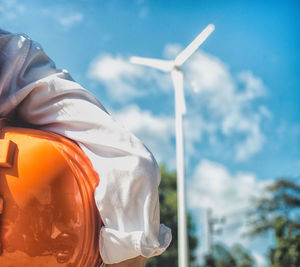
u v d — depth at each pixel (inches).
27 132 46.4
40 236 42.4
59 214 43.1
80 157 45.8
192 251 1465.3
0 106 48.9
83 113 47.7
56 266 42.8
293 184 1565.0
